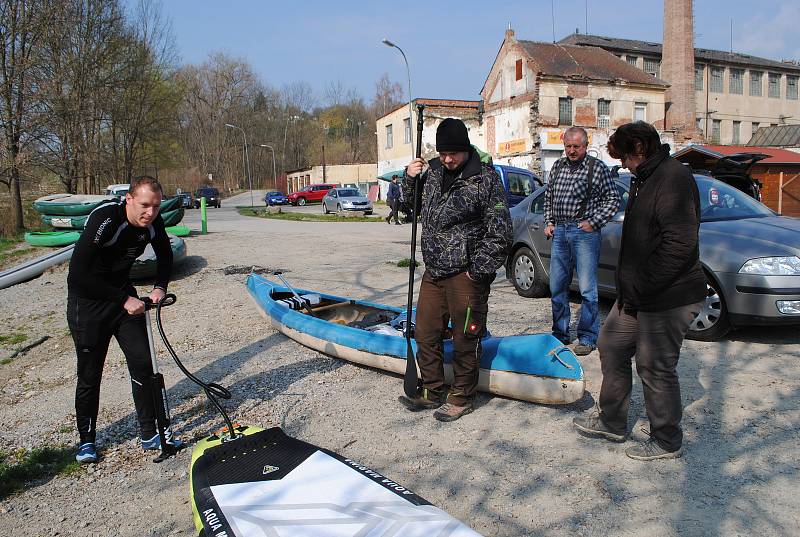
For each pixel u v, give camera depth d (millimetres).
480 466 3629
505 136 32219
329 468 2848
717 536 2848
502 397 4637
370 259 12133
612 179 5262
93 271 3770
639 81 31562
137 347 3949
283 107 88500
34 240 15898
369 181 55156
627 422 3980
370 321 6195
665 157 3371
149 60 36250
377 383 5102
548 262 7508
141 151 41562
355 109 91500
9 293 10633
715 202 6371
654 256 3314
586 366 5227
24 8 22703
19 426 4777
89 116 28156
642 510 3090
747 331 5996
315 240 16188
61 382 5875
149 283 10500
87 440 4031
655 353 3445
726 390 4551
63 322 8508
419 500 2545
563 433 4012
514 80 31188
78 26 26609
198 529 2643
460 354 4227
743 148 24172
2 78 22594
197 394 5082
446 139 3895
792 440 3734
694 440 3811
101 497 3590
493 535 2949
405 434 4117
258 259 12617
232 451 3064
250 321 7430
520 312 7164
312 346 5812
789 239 5449
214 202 46000
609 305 7320
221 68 76062
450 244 4035
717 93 41594
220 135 77250
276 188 78125
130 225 3801
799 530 2861
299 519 2457
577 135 5184
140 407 4055
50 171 26656
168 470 3869
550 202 5500
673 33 34094
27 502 3584
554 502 3207
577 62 31422
